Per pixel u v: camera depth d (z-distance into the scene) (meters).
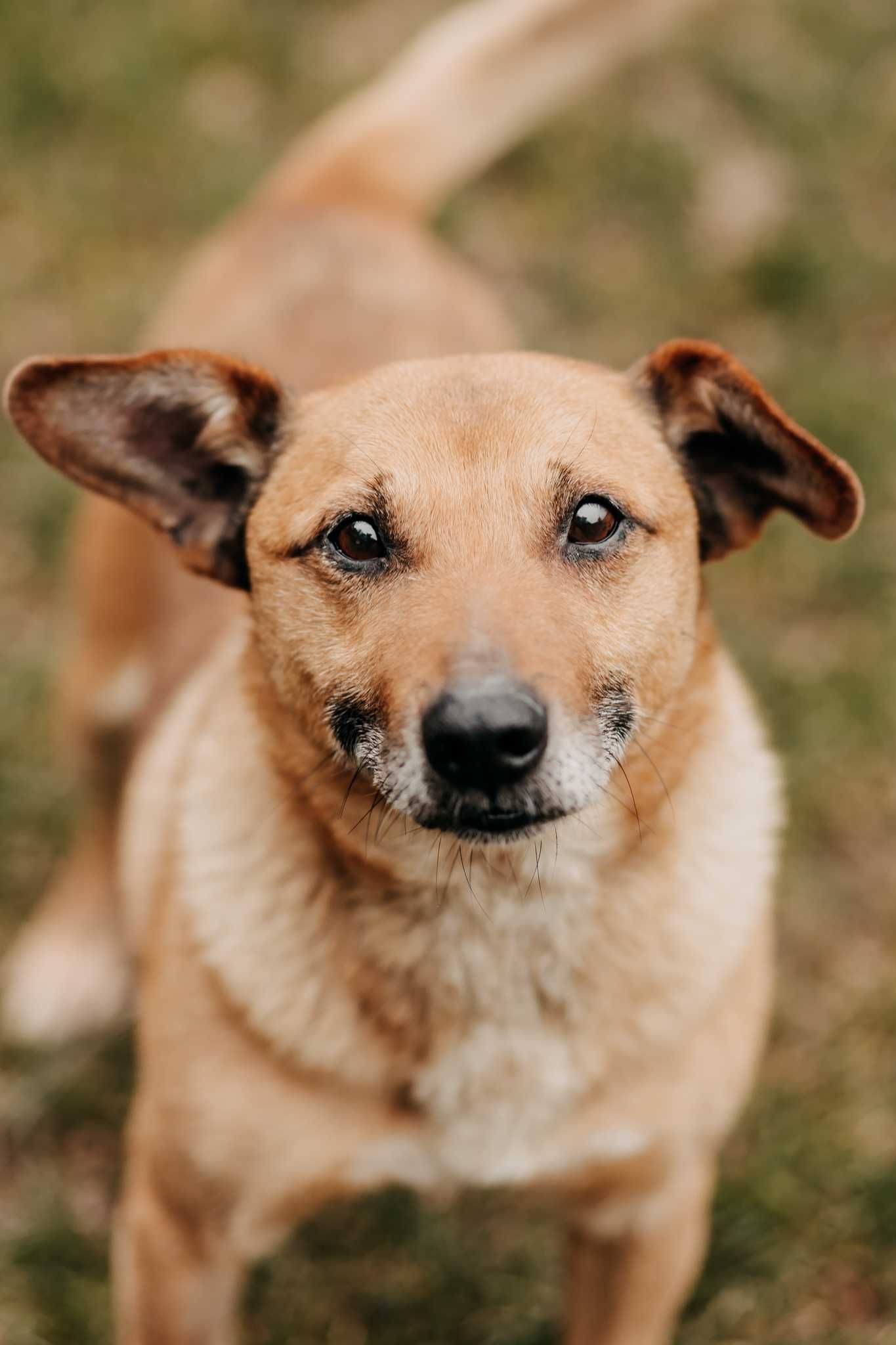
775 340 1.15
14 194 1.24
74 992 0.86
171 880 0.68
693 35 1.36
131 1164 0.69
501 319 0.94
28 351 1.14
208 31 1.35
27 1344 0.75
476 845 0.61
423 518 0.60
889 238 1.22
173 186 1.25
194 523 0.66
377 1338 0.76
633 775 0.62
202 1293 0.68
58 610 0.99
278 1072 0.64
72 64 1.29
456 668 0.56
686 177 1.25
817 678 0.94
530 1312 0.76
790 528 1.00
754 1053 0.68
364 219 0.88
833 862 0.89
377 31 1.41
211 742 0.68
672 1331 0.76
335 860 0.64
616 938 0.63
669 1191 0.68
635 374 0.65
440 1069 0.64
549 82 0.94
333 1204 0.69
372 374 0.65
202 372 0.65
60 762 0.92
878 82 1.34
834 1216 0.77
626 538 0.61
